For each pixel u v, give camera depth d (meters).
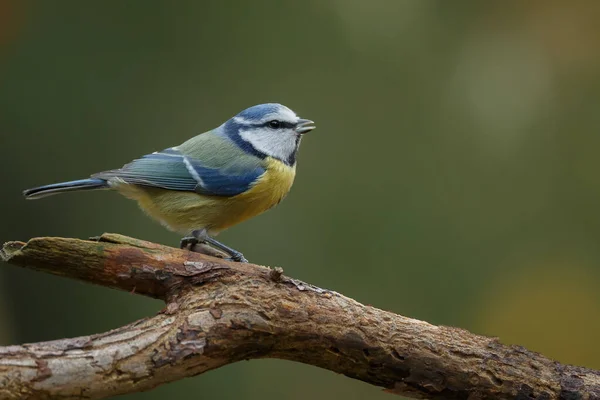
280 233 12.11
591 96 12.99
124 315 12.14
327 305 6.16
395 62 13.00
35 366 5.27
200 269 6.11
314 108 12.81
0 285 12.17
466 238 12.33
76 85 12.64
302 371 11.81
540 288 12.16
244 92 12.95
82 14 12.78
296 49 13.05
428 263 12.19
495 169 12.63
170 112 12.83
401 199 12.41
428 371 6.20
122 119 12.69
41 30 12.61
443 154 12.68
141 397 11.61
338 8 13.16
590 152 12.70
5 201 12.32
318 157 12.57
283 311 6.05
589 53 13.16
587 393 6.11
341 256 12.13
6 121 12.40
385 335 6.18
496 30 13.24
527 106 12.96
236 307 5.98
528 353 6.28
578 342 12.09
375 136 12.72
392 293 12.04
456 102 12.89
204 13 13.02
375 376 6.30
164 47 12.97
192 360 5.79
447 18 13.19
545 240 12.42
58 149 12.46
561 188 12.59
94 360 5.44
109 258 6.11
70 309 12.28
